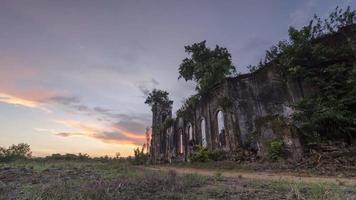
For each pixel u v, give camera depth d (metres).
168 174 8.95
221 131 21.00
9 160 29.52
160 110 38.72
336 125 12.80
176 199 4.87
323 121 12.97
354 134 12.58
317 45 14.47
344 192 5.23
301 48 14.82
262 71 18.50
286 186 6.12
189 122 26.39
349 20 14.26
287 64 15.30
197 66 24.42
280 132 14.20
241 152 16.67
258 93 18.42
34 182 7.38
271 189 5.87
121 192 5.50
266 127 15.38
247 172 11.76
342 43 14.52
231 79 20.33
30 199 4.80
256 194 5.24
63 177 8.92
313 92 14.65
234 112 19.20
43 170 12.44
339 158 10.59
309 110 13.29
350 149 11.04
